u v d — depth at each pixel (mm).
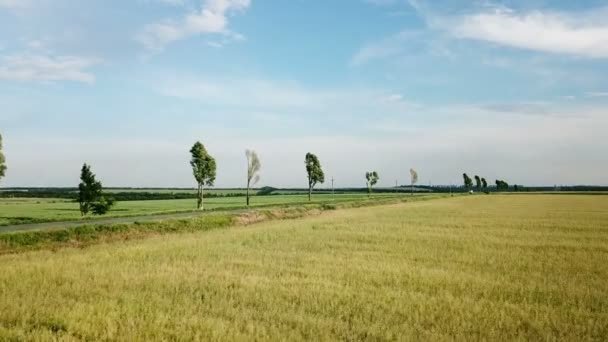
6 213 59281
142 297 13125
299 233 33250
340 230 35562
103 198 50031
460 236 31203
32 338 9375
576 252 23641
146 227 35188
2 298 12555
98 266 18203
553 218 49469
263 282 15555
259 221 49344
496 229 36500
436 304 12828
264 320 11203
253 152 75562
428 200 114125
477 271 18234
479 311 11938
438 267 19156
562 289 14875
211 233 33719
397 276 16875
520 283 15812
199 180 65125
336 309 12203
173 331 9922
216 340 9406
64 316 10781
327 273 17375
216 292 14078
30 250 25812
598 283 15969
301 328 10484
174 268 17891
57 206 83375
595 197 136875
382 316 11609
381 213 60031
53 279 15445
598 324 10914
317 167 106750
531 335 10336
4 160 38438
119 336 9555
